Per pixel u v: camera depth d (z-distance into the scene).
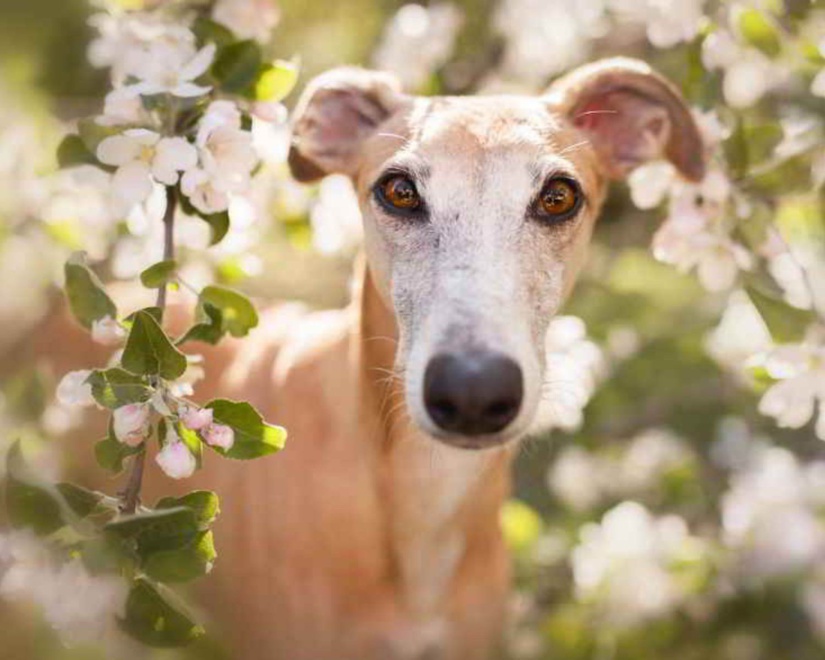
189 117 0.76
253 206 0.83
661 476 1.13
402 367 0.79
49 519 0.66
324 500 0.87
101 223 0.92
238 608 0.91
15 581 0.67
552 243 0.80
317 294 1.35
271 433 0.70
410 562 0.89
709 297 1.31
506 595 0.96
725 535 1.01
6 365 0.98
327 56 1.50
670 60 1.18
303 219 0.99
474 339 0.73
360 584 0.88
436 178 0.79
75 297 0.73
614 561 0.99
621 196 1.43
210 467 0.92
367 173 0.84
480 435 0.73
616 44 1.29
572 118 0.88
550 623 1.00
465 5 1.30
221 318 0.75
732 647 0.98
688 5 0.88
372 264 0.82
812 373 0.81
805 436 1.20
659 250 0.86
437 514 0.88
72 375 0.70
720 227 0.85
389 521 0.87
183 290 1.01
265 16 0.88
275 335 0.95
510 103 0.84
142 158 0.73
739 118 0.88
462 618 0.92
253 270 0.88
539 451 1.21
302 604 0.88
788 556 0.95
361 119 0.89
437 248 0.78
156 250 0.86
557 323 1.05
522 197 0.79
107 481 0.97
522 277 0.77
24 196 0.90
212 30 0.81
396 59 1.14
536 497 1.18
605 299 1.32
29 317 0.99
